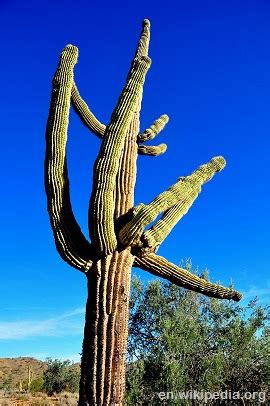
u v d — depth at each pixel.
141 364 13.96
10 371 50.69
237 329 13.93
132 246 5.39
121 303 5.18
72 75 5.63
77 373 33.22
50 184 5.27
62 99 5.48
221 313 14.86
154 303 15.83
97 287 5.18
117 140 5.23
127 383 14.20
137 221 5.21
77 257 5.21
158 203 5.37
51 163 5.31
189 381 13.44
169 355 13.85
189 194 5.81
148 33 6.47
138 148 6.25
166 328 14.02
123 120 5.32
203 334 14.34
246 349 13.74
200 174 6.06
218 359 13.27
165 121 6.71
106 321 5.08
